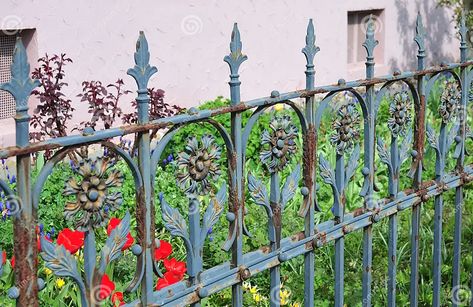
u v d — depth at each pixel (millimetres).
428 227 4715
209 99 8789
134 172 1980
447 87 3207
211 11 8734
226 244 2248
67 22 7363
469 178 3439
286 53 9820
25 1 7023
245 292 3830
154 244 2047
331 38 10570
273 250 2418
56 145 1789
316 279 4098
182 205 4605
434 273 3359
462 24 3262
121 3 7797
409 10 12102
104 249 1932
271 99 2330
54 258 1838
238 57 2227
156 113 5824
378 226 4547
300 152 5621
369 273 2898
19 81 1724
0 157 1690
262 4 9406
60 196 4395
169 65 8352
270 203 2395
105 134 1885
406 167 5578
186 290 2150
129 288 2010
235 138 2250
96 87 5793
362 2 11117
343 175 2672
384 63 11750
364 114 2773
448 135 3273
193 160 2109
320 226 2623
